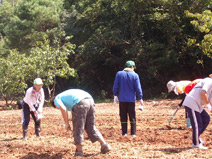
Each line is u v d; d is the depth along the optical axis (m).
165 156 5.79
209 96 6.34
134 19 23.52
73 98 5.98
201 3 19.02
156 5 22.28
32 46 39.19
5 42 42.53
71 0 35.16
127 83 7.98
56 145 7.23
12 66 21.02
